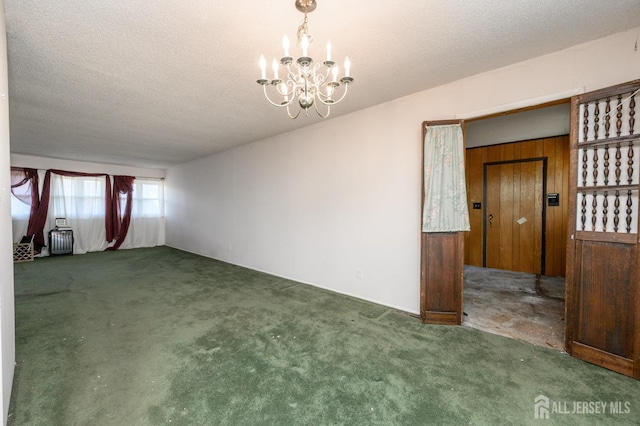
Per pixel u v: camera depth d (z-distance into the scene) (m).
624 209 2.00
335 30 1.95
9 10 1.71
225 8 1.73
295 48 2.17
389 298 3.32
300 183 4.37
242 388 1.84
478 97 2.67
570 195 2.21
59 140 5.00
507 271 5.04
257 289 4.03
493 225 5.26
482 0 1.67
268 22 1.87
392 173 3.28
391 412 1.63
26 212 6.31
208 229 6.61
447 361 2.14
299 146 4.37
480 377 1.95
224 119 3.90
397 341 2.46
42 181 6.53
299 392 1.80
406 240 3.18
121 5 1.69
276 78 1.75
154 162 7.37
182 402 1.71
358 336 2.56
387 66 2.48
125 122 4.00
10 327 1.81
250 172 5.34
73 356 2.23
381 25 1.90
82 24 1.87
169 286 4.19
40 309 3.25
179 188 7.76
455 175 2.77
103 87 2.86
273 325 2.80
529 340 2.46
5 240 1.63
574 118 2.19
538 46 2.20
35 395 1.76
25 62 2.36
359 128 3.58
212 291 3.94
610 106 2.05
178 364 2.12
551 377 1.94
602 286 2.05
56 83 2.76
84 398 1.74
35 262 5.91
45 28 1.91
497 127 4.86
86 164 7.18
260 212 5.13
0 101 1.48
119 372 2.02
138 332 2.66
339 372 2.01
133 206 7.97
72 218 6.95
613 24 1.94
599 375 1.95
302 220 4.35
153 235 8.36
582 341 2.14
